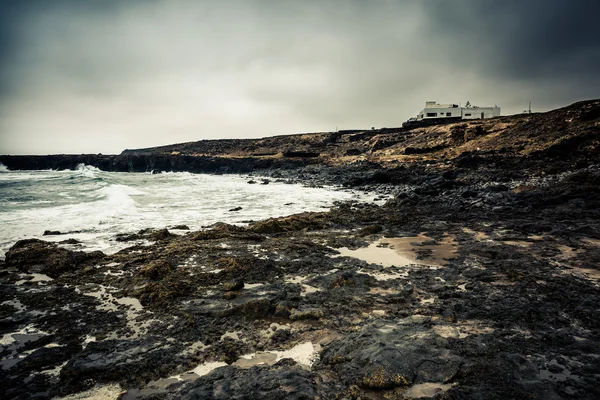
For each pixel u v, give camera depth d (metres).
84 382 5.41
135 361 5.89
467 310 7.53
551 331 6.48
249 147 109.25
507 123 53.91
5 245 13.47
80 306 8.14
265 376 5.13
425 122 81.81
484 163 35.78
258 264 10.71
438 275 10.03
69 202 24.88
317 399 4.61
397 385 4.78
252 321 7.37
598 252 11.53
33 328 7.17
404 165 46.88
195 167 90.38
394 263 11.37
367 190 34.62
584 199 18.89
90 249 13.04
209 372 5.54
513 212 18.77
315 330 6.93
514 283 9.16
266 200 28.73
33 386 5.35
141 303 8.28
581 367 5.19
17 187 35.78
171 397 4.93
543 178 26.44
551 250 11.98
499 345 5.76
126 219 19.17
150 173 88.94
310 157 82.88
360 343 5.84
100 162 100.12
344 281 9.38
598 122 35.25
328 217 19.12
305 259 11.56
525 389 4.59
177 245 13.08
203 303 8.09
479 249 12.52
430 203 23.58
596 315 7.08
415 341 5.70
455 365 5.07
